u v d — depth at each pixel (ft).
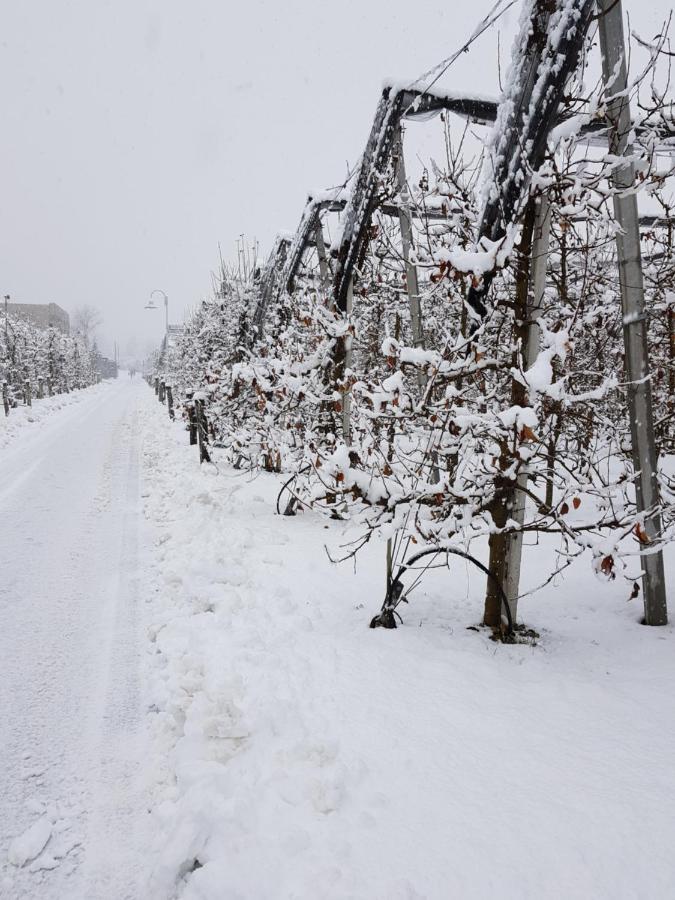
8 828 8.52
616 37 12.94
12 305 276.41
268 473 36.96
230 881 6.76
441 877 6.56
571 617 15.15
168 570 19.38
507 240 11.72
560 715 10.00
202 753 9.50
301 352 27.81
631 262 14.25
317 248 29.12
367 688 10.98
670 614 15.03
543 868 6.64
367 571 18.44
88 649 14.21
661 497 14.90
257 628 14.29
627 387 14.66
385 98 20.15
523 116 11.67
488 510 13.60
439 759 8.77
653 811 7.50
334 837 7.25
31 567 19.97
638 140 15.34
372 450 13.16
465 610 15.38
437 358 12.67
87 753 10.30
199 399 40.96
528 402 11.75
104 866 7.93
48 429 65.46
